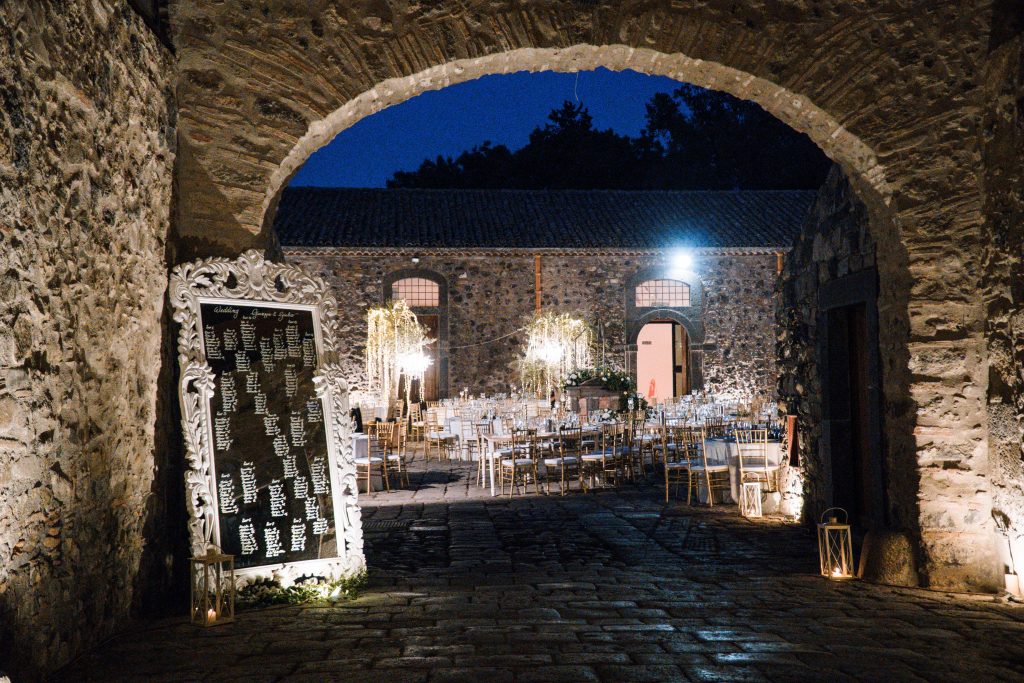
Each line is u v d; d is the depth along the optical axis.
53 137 3.65
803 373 8.33
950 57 5.50
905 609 4.88
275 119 5.38
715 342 20.45
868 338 6.43
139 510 4.72
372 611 4.89
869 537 5.84
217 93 5.33
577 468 12.50
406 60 5.47
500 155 36.84
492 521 8.81
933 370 5.56
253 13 5.38
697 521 8.73
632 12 5.58
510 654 3.94
